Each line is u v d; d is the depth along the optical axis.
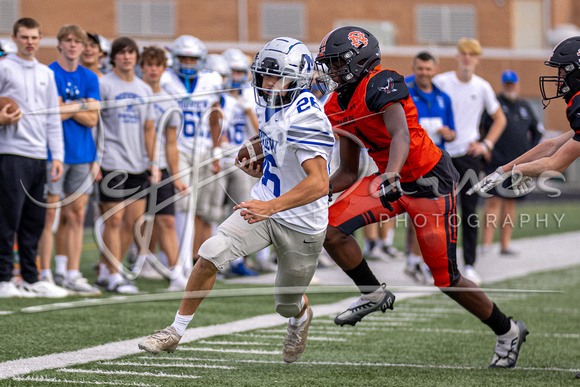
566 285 16.03
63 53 11.77
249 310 12.08
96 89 11.89
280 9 49.47
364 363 8.62
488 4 52.34
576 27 57.41
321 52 7.98
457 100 14.52
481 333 10.82
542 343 10.14
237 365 8.25
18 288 12.29
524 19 53.03
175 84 12.38
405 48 46.41
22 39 11.34
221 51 42.75
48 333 9.44
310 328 10.90
